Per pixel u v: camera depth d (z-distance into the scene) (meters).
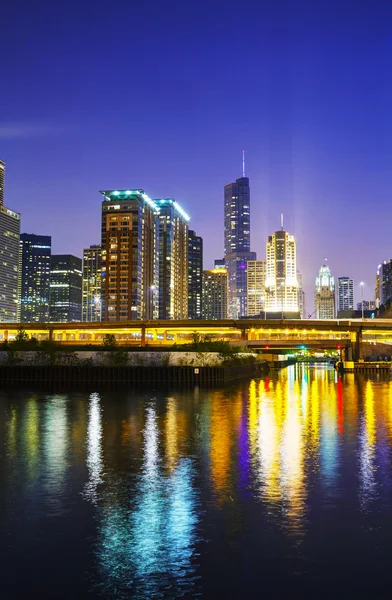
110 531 27.73
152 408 79.75
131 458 43.97
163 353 142.62
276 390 118.62
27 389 116.94
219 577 23.02
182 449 47.66
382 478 37.59
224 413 73.62
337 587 22.17
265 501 32.41
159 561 24.44
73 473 39.06
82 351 148.62
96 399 93.50
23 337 162.62
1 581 22.70
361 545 25.98
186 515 30.02
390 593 21.69
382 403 89.06
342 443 50.78
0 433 56.19
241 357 178.38
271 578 22.91
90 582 22.59
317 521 29.03
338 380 160.75
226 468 40.47
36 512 30.58
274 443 50.72
